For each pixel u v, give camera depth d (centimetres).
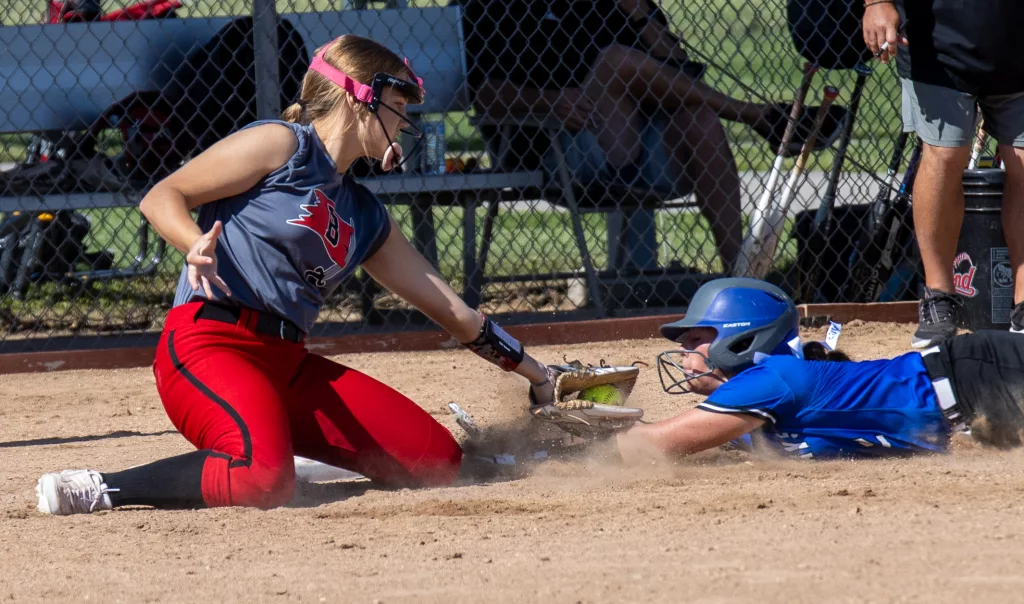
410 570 855
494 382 1884
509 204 3142
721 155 2325
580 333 2194
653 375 1878
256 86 2088
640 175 2294
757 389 1164
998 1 1495
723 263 2383
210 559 914
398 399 1214
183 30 2100
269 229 1099
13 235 2575
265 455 1074
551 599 766
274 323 1127
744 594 753
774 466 1185
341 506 1086
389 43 2141
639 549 879
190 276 1002
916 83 1603
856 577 774
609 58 2255
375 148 1134
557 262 3030
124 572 887
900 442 1177
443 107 2167
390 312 2530
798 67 2458
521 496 1109
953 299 1692
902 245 2341
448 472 1201
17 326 2453
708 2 2592
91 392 1914
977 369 1162
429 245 2367
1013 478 1064
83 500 1088
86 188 2198
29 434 1614
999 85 1545
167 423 1667
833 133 2338
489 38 2166
